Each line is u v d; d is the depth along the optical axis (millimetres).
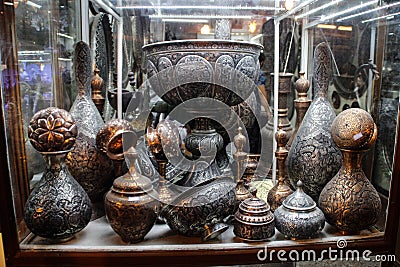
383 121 676
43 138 578
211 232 602
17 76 635
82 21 864
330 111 755
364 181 631
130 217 576
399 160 604
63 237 599
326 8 918
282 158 730
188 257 583
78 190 622
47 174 607
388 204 624
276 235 618
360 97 875
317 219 598
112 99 828
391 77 705
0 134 559
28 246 587
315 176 710
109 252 581
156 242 606
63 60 801
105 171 697
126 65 851
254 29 912
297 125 829
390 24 743
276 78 907
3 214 566
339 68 958
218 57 608
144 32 869
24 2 684
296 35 934
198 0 862
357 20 897
